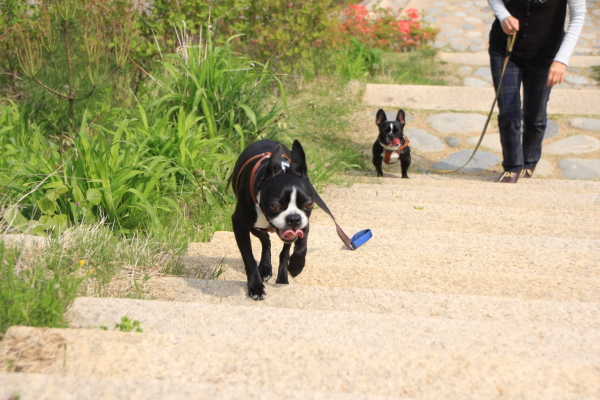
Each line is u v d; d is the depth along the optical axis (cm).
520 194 595
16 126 512
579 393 191
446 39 1309
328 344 215
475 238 433
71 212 404
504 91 634
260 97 618
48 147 475
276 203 292
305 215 296
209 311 260
